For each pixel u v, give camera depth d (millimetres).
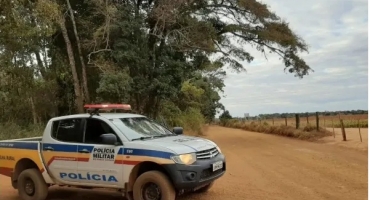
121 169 7754
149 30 24266
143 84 23062
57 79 27875
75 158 8297
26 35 21031
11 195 9828
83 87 26281
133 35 22703
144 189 7598
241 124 49594
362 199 8359
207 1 25875
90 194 9531
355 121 34281
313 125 26438
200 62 26859
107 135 7734
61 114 28391
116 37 22594
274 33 26344
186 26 24422
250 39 27922
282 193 9109
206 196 8859
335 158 14609
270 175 11602
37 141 9039
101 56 22500
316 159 14664
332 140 21172
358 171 11656
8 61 22641
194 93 31141
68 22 25234
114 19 21844
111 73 21219
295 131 27094
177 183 7301
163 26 22422
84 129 8414
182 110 32500
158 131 8859
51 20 21500
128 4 23328
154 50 23953
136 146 7695
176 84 24562
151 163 7684
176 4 22203
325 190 9305
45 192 8891
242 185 10117
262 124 38219
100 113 8883
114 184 7902
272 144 21875
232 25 26891
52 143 8656
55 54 27453
